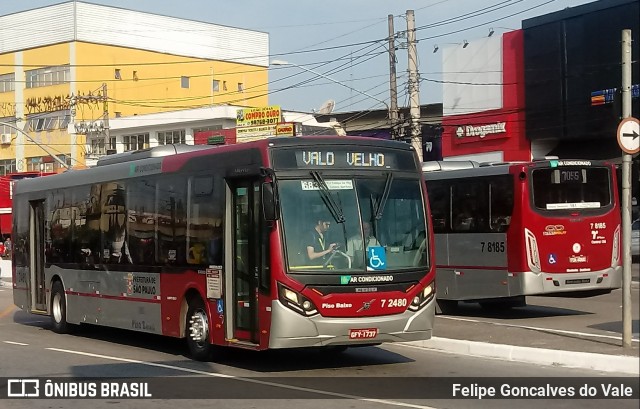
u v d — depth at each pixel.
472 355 13.19
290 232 10.98
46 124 66.56
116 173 15.23
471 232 18.38
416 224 11.84
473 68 37.31
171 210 13.47
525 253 17.20
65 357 13.40
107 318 15.30
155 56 69.88
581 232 17.61
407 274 11.48
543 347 12.92
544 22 33.88
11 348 14.63
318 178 11.28
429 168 19.77
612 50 31.23
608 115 31.39
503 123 35.88
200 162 12.81
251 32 77.06
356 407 9.13
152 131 56.16
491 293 17.89
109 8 67.38
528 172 17.31
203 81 73.12
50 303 17.52
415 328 11.52
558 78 33.34
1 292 31.34
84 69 65.75
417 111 29.20
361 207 11.43
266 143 11.30
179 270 13.14
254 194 11.59
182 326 13.12
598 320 17.52
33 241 18.44
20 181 19.20
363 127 53.50
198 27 73.00
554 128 33.56
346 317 10.98
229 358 13.05
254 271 11.47
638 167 12.77
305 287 10.85
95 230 15.80
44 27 67.00
